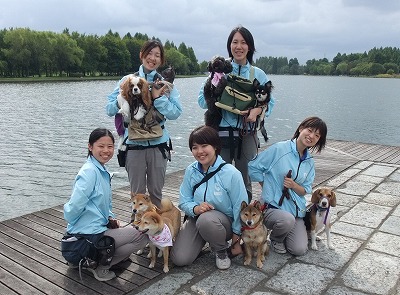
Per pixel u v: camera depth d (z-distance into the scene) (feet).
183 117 72.49
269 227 12.45
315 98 132.26
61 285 10.61
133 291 10.38
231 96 13.51
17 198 27.04
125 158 13.12
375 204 17.57
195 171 12.10
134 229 11.06
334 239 13.66
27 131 52.95
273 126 65.05
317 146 13.23
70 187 29.60
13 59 179.22
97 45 223.92
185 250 11.51
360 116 81.66
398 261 11.99
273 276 11.10
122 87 12.59
